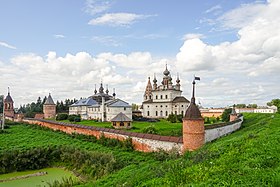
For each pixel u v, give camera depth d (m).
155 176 19.31
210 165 17.23
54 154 47.38
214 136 45.78
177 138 39.41
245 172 13.86
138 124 74.69
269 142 21.05
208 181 13.39
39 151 46.41
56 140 57.97
